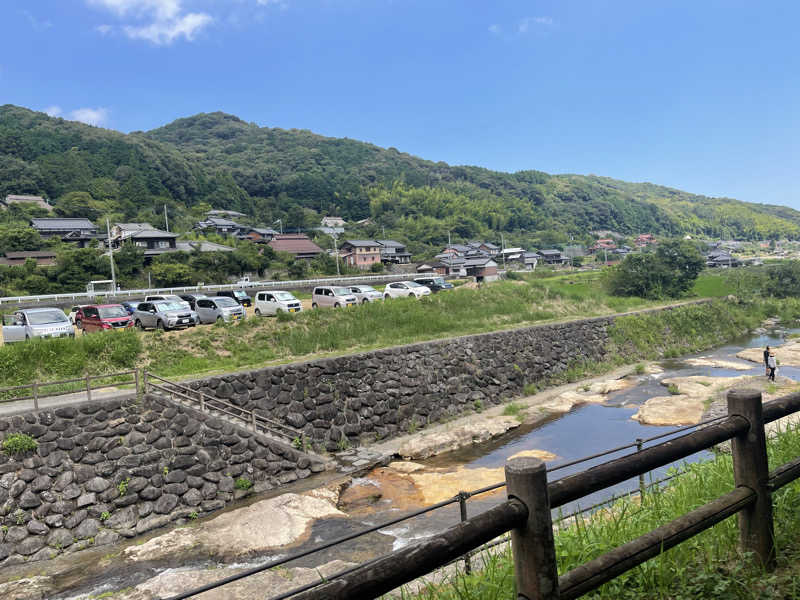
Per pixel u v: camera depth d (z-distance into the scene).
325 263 78.38
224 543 11.08
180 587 8.68
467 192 176.75
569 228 165.88
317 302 33.75
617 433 18.41
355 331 26.70
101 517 12.56
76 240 76.12
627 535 3.86
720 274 67.06
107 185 110.06
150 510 13.19
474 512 12.43
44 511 12.07
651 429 18.50
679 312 39.56
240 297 36.72
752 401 2.92
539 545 1.96
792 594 2.69
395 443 19.19
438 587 3.79
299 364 18.81
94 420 13.29
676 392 23.48
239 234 100.94
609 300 42.53
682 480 5.52
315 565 9.93
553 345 29.56
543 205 187.62
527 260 114.62
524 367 27.00
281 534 11.39
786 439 5.41
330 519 12.32
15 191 101.75
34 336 20.09
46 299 38.59
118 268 62.12
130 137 140.88
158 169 125.00
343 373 19.88
